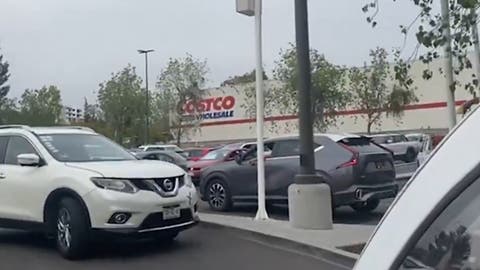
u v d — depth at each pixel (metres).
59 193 7.78
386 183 10.91
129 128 51.12
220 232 9.75
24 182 8.27
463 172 1.51
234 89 53.00
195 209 8.32
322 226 9.10
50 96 62.84
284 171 11.38
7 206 8.48
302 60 9.15
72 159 8.32
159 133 51.81
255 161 12.00
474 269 1.50
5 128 9.33
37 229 8.14
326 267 7.23
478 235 1.50
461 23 6.56
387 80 37.66
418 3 6.80
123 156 8.89
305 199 9.15
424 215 1.56
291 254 8.01
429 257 1.53
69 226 7.62
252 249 8.38
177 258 7.85
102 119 52.81
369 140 11.34
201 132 54.78
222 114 53.69
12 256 8.05
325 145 10.95
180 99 51.34
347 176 10.41
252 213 12.13
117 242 8.94
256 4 10.24
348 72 40.19
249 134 51.69
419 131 42.97
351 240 8.28
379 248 1.63
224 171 12.48
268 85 43.12
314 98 38.69
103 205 7.38
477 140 1.54
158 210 7.61
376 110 38.75
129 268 7.27
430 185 1.58
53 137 8.72
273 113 43.97
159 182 7.79
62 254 7.82
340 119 42.16
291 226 9.38
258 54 10.26
